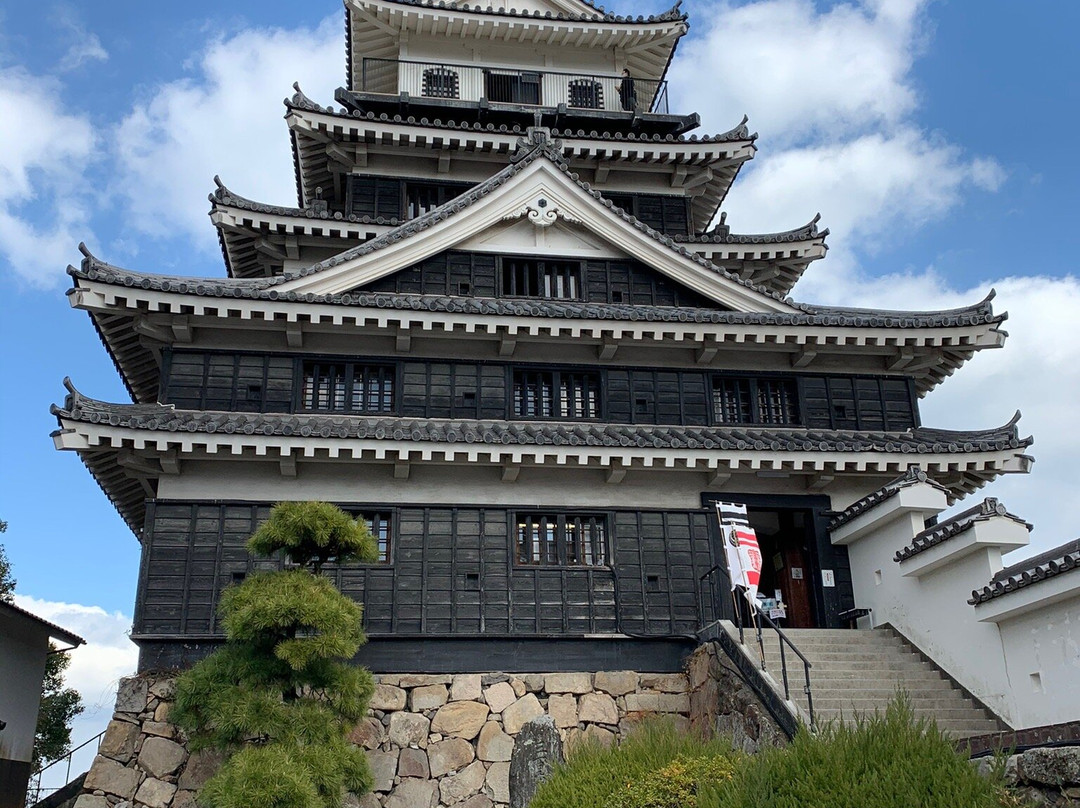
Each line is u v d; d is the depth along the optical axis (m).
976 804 7.87
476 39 27.42
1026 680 13.16
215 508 16.16
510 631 16.06
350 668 13.32
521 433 16.48
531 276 19.66
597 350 18.67
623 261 19.83
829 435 18.50
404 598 16.03
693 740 11.82
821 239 23.28
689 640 16.47
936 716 13.75
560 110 24.84
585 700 15.76
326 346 17.84
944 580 15.11
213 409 17.14
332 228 22.08
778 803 8.65
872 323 18.44
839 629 16.58
